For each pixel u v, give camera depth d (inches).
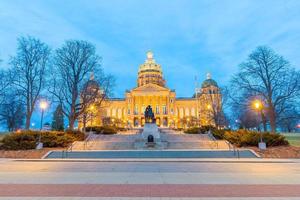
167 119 4121.6
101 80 1750.7
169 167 688.4
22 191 378.3
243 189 389.4
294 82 1573.6
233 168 659.4
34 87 1595.7
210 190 383.2
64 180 476.7
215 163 779.4
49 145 1193.4
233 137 1317.7
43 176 527.2
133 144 1306.6
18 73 1578.5
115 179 489.1
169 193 364.2
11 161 855.1
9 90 1632.6
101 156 974.4
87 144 1316.4
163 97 4190.5
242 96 1733.5
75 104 1626.5
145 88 4178.2
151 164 762.8
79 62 1662.2
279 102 1595.7
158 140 1387.8
